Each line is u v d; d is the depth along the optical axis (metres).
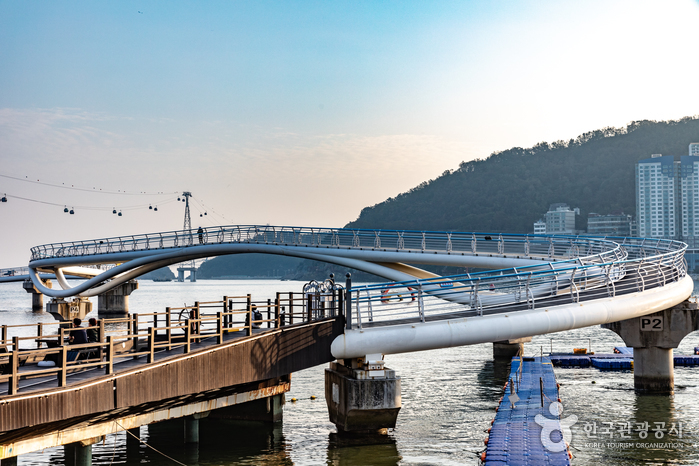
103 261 80.81
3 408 14.34
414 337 25.98
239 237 65.94
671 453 25.56
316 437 27.73
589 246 49.00
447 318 27.66
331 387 28.02
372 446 26.31
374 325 27.20
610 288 34.50
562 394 37.66
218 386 21.17
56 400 15.59
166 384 19.06
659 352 37.62
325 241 57.78
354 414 25.81
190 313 22.45
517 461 21.56
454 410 34.03
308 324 25.38
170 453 25.30
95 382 16.62
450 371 48.59
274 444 26.58
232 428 29.30
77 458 18.31
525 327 27.55
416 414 33.03
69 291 84.38
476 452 25.64
